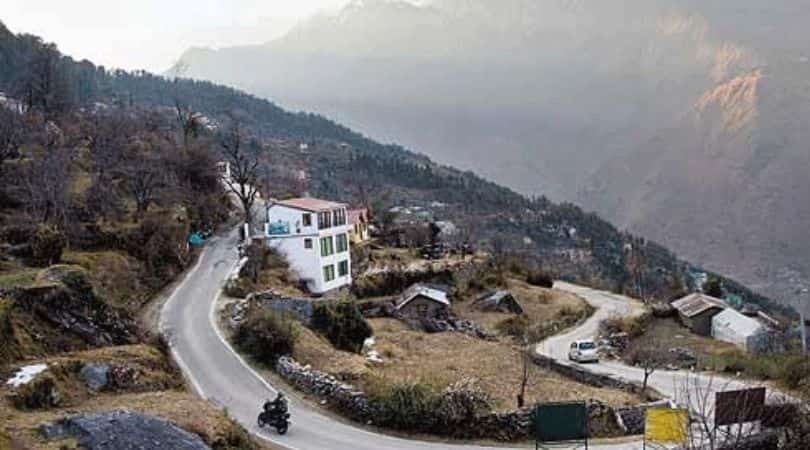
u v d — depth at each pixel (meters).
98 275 48.00
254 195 83.06
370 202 129.00
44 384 27.69
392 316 64.25
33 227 49.31
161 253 58.12
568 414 32.72
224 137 144.12
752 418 34.19
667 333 71.81
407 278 75.50
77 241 53.66
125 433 23.73
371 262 79.50
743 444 33.75
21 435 23.20
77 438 23.25
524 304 76.81
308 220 64.75
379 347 49.94
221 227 79.38
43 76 95.75
